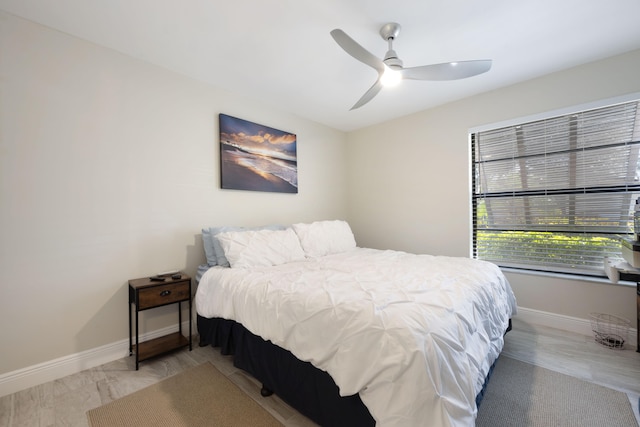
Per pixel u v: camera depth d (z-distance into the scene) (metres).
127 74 2.09
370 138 3.82
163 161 2.28
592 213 2.40
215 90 2.62
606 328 2.24
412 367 0.95
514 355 2.01
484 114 2.83
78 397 1.58
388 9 1.64
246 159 2.84
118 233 2.05
